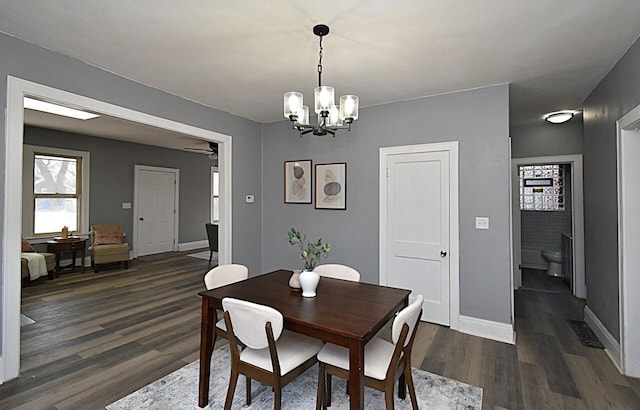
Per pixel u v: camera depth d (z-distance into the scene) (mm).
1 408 1985
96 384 2258
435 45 2395
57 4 1910
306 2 1878
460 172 3326
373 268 3861
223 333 2229
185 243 8086
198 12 1990
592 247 3332
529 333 3242
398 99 3611
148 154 7227
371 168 3863
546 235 6188
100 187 6363
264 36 2287
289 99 2135
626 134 2500
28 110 4246
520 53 2516
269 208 4719
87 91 2744
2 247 2248
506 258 3102
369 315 1796
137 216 7020
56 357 2643
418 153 3559
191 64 2762
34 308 3816
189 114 3693
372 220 3869
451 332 3264
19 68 2334
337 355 1857
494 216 3160
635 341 2418
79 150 6023
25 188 5359
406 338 1799
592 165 3340
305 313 1819
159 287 4738
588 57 2574
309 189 4359
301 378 2377
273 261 4691
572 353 2791
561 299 4402
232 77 3049
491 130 3186
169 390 2191
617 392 2209
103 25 2152
